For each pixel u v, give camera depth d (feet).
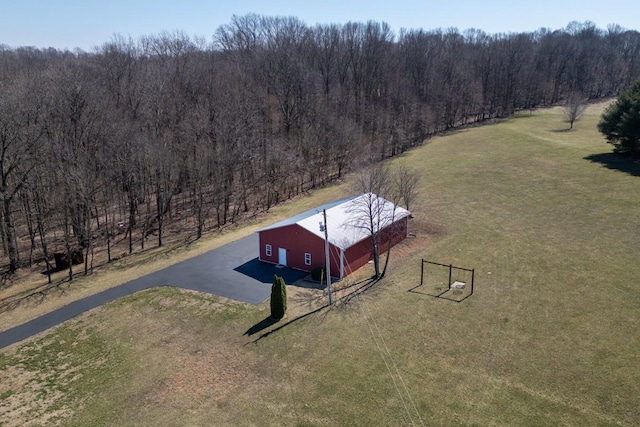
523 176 158.71
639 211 116.67
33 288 98.32
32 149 113.80
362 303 80.74
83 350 72.49
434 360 63.57
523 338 67.46
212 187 145.69
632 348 63.46
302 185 173.99
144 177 130.62
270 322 76.28
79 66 186.29
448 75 290.35
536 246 101.76
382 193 127.34
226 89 176.96
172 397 59.98
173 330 75.97
